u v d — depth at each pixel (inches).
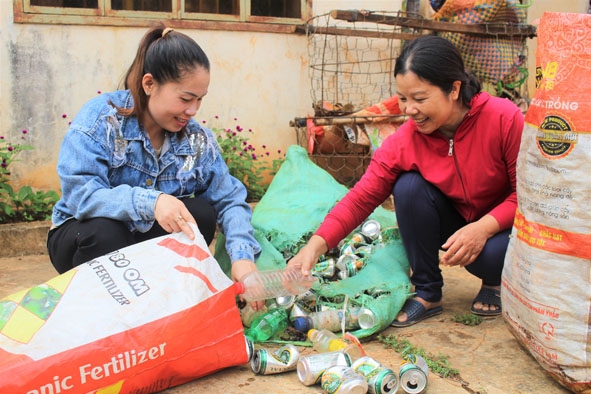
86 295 64.7
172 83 73.0
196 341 68.4
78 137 75.4
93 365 61.6
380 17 161.9
